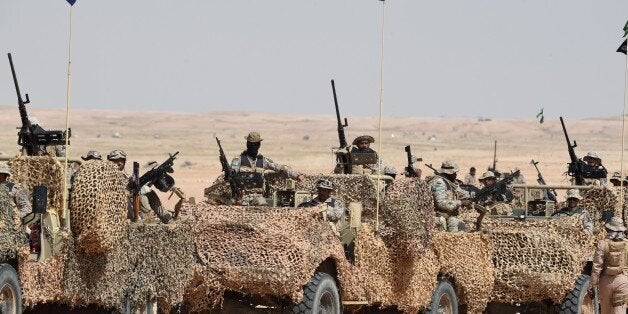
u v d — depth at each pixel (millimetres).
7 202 43875
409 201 56750
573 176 81375
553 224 64500
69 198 48656
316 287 51344
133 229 49094
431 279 58562
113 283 48219
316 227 52750
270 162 59062
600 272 58844
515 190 77938
